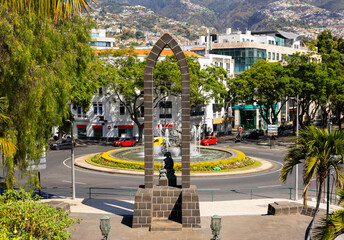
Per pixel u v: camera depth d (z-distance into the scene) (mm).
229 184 34844
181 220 21859
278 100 68062
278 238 20016
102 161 44500
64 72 22656
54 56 22516
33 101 20484
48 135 24250
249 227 21703
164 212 22141
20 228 13984
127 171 40156
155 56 22109
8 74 19984
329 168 17312
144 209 21453
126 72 60750
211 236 20109
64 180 36562
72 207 26016
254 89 67625
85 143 67000
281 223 22375
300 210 24125
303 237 20172
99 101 71312
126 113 71188
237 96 67688
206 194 30922
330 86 62500
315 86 62781
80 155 52688
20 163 22484
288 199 28797
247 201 28078
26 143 21328
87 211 25016
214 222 17625
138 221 21438
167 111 71125
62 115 24031
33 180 22828
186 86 21969
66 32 24625
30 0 12297
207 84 66625
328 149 16734
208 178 37625
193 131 72312
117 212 24859
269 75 63500
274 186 34094
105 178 37562
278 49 110125
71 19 24859
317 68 63281
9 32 19609
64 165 44844
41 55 21672
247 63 100062
